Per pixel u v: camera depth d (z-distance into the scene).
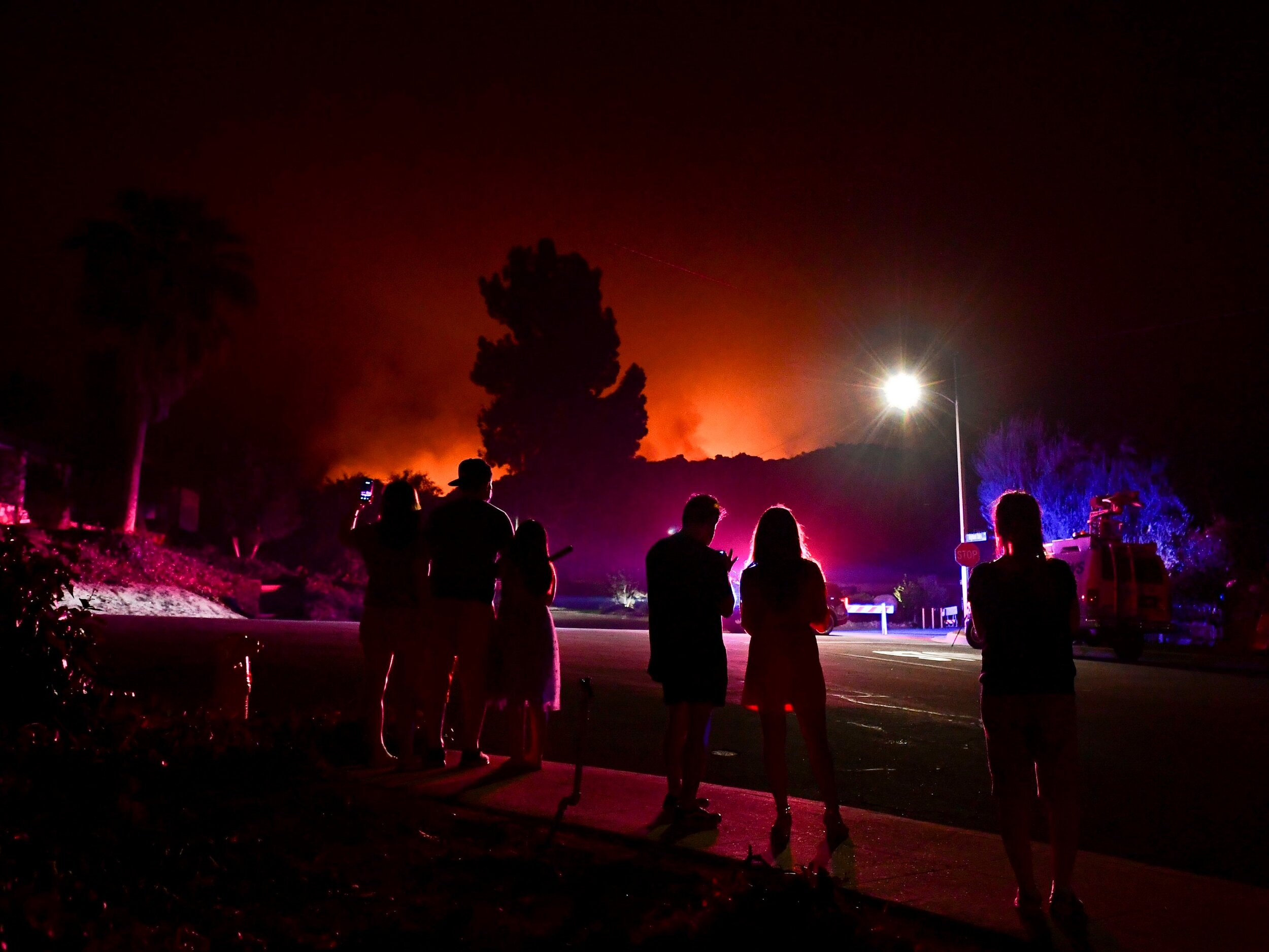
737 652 19.28
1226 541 31.30
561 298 55.50
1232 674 17.75
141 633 17.08
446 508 7.22
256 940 3.94
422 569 7.18
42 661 6.59
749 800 6.63
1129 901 4.78
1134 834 6.55
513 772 7.07
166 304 36.16
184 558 32.00
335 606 34.25
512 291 55.84
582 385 55.62
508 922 4.26
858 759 8.63
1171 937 4.34
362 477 7.29
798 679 5.73
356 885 4.66
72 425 41.16
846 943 4.02
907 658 18.36
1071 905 4.52
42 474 37.69
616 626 31.00
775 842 5.51
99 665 7.29
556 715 10.51
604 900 4.57
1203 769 8.71
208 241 37.22
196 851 4.87
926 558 56.72
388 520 7.18
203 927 4.09
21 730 5.91
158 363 36.00
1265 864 5.94
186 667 12.91
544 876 4.85
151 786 5.92
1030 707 4.68
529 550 7.18
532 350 55.47
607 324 56.53
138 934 3.76
